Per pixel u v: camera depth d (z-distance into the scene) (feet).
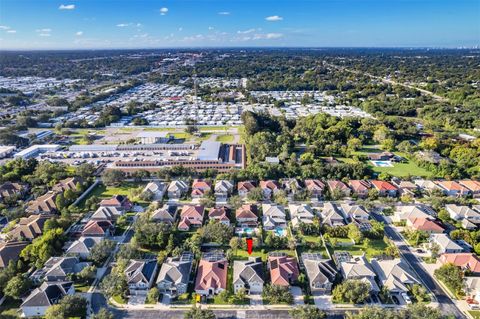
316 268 343.26
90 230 418.31
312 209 483.10
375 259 371.35
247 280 332.39
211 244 408.26
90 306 313.94
